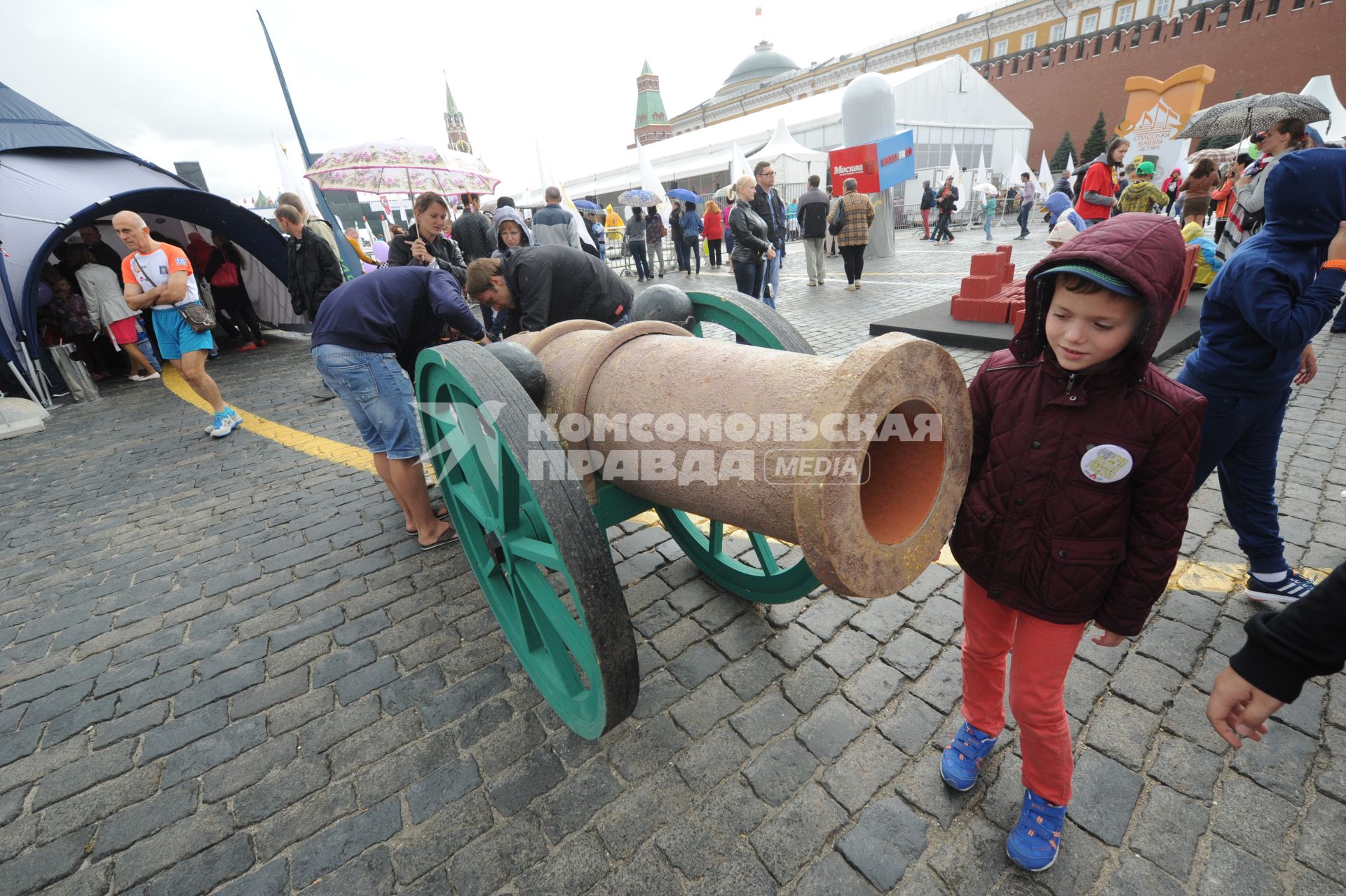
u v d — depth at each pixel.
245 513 3.90
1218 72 32.50
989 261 6.16
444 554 3.20
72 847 1.77
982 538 1.39
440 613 2.72
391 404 2.94
